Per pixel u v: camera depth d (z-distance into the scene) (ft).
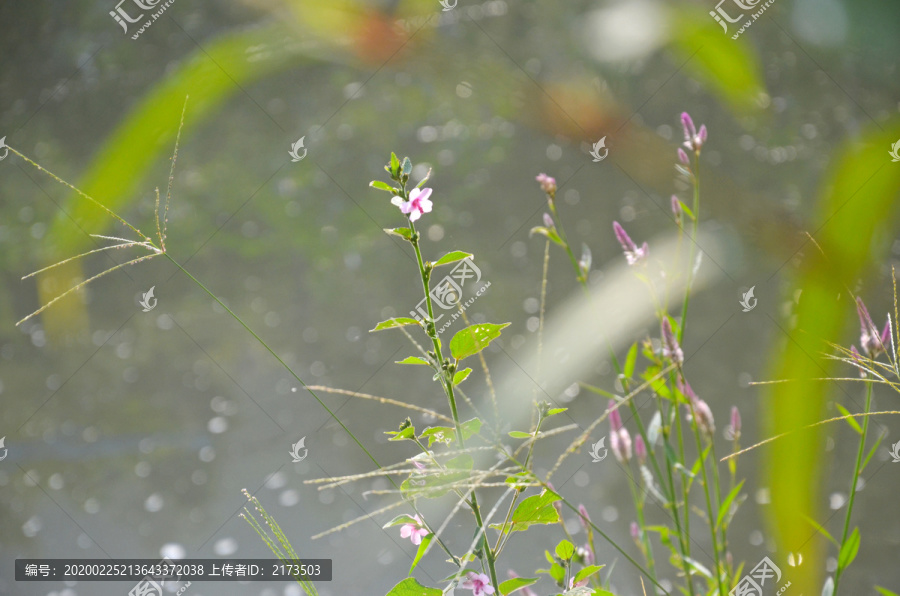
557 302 34.76
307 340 38.96
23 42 39.78
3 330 36.91
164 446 33.42
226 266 39.58
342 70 37.06
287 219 39.65
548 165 36.42
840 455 22.03
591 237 36.09
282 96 38.50
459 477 9.91
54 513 28.94
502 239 37.06
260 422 34.83
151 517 28.66
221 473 31.55
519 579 10.00
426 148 37.91
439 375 10.06
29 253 36.94
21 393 36.32
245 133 39.06
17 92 39.75
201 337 38.58
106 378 37.06
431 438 10.06
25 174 38.91
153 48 39.14
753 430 27.17
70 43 39.60
